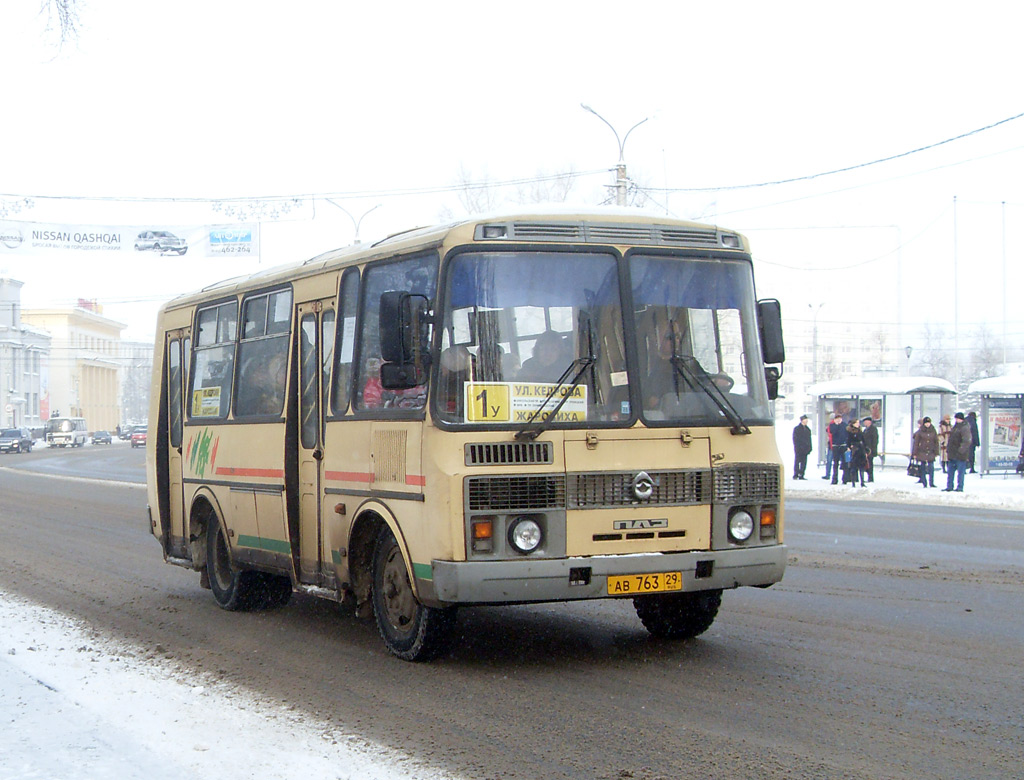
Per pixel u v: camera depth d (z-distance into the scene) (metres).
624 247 8.22
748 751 6.03
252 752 6.15
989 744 6.12
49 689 7.81
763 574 8.20
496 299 7.92
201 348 12.23
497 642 9.21
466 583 7.55
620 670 8.10
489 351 7.84
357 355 9.05
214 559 11.85
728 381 8.37
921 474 28.14
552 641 9.23
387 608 8.75
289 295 10.33
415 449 8.02
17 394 103.81
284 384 10.20
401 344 7.70
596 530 7.79
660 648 8.86
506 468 7.67
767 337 8.57
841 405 35.31
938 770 5.68
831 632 9.37
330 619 10.92
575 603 11.15
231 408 11.33
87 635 10.12
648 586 7.83
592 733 6.44
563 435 7.80
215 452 11.62
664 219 8.39
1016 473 32.34
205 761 5.99
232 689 7.80
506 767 5.81
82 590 13.13
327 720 6.86
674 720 6.70
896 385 33.44
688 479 8.03
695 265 8.43
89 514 23.80
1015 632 9.27
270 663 8.75
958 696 7.18
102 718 6.97
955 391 33.09
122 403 166.38
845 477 28.83
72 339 123.19
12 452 77.00
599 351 8.01
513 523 7.64
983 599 10.98
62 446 92.19
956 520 19.80
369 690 7.68
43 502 27.45
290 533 10.00
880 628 9.51
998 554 14.62
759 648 8.79
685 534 8.00
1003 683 7.52
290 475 10.02
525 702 7.22
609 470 7.83
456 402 7.77
